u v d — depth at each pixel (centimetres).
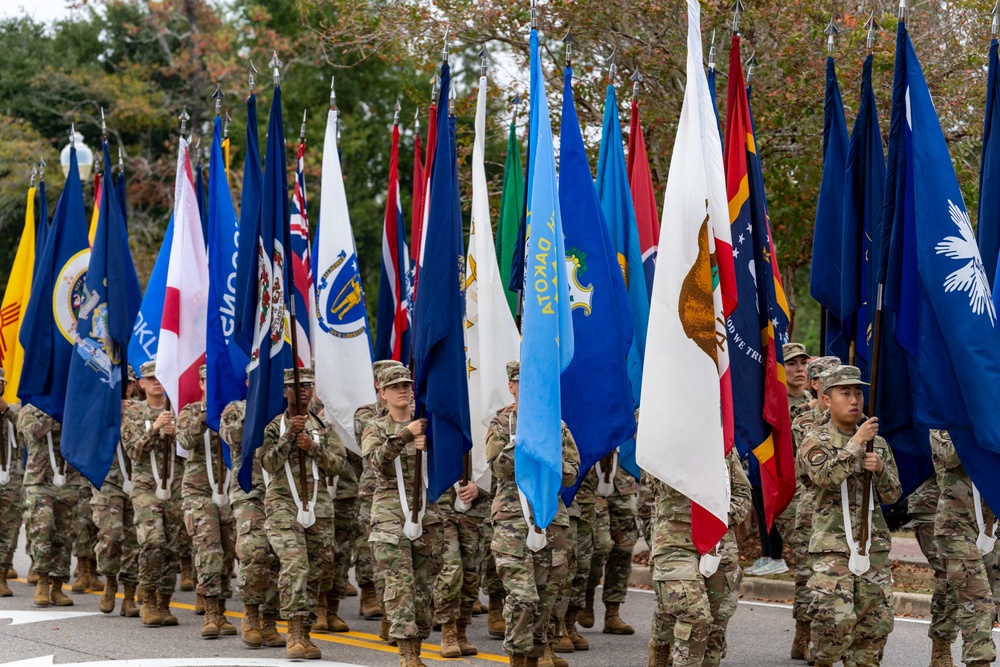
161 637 1520
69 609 1748
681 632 1075
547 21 2375
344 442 1642
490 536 1522
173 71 5325
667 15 2297
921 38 2167
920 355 1145
